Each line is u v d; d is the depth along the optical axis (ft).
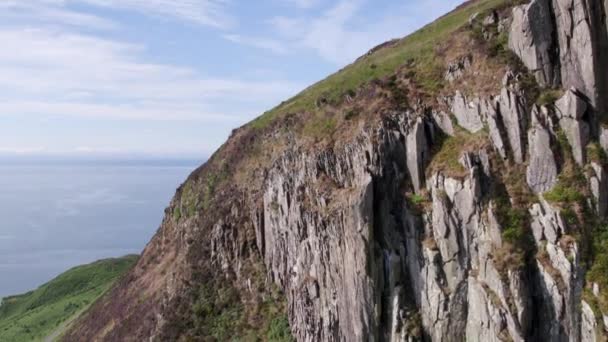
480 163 179.42
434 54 222.07
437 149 192.85
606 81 172.86
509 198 171.94
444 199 178.09
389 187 192.85
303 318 210.18
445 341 171.73
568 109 171.53
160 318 265.34
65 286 643.86
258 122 308.19
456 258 173.37
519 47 189.26
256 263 257.75
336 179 216.33
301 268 217.36
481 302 164.45
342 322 192.95
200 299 260.21
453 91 200.13
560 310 156.35
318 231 207.10
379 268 186.19
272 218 246.47
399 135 197.88
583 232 160.25
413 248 182.60
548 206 164.66
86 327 355.15
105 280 626.23
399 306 180.75
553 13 179.63
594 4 173.37
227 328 239.91
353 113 226.38
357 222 187.11
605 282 153.69
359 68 265.13
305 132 244.83
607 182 165.17
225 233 272.10
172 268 303.07
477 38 207.72
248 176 281.13
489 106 183.42
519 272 160.04
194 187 336.70
